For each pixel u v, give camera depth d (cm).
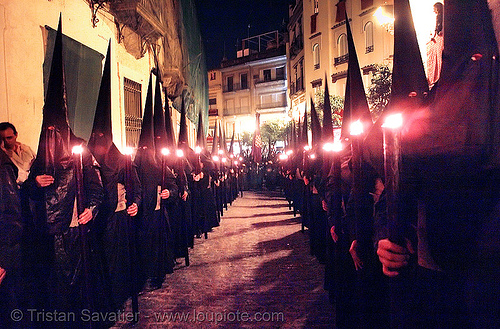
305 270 612
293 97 3559
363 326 295
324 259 632
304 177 731
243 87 4875
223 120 5038
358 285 325
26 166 403
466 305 159
